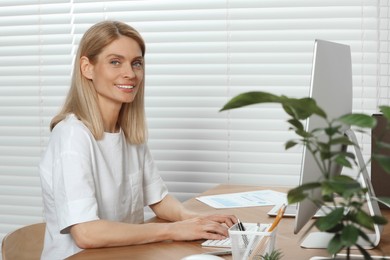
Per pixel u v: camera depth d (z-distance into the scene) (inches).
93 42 85.8
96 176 83.9
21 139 132.6
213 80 120.9
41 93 130.7
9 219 134.4
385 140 87.5
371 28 114.1
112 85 85.9
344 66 70.2
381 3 113.4
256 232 59.2
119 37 85.8
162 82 123.1
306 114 39.4
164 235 74.4
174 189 124.2
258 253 59.0
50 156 85.0
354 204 38.9
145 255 68.4
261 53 118.5
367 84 115.0
